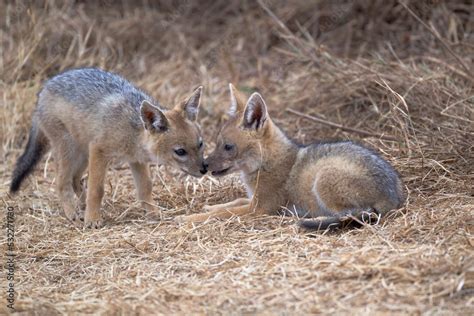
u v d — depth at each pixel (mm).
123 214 12062
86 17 20031
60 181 12523
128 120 11859
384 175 10602
